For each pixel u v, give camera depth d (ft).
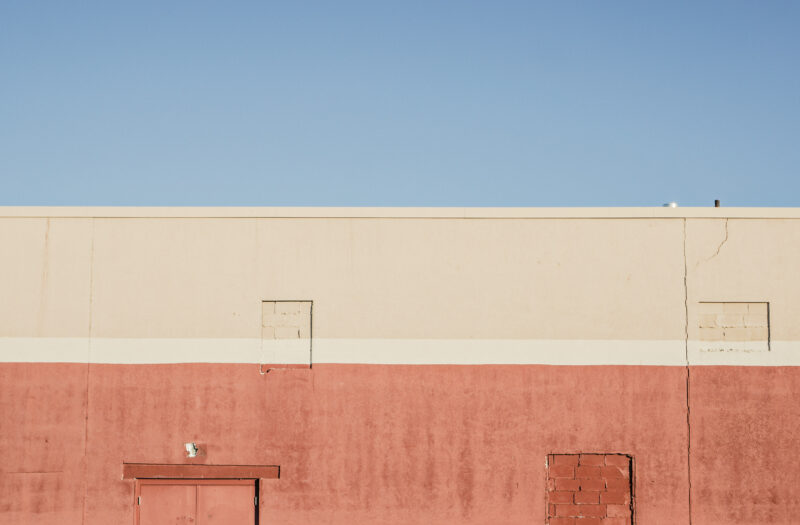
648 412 59.93
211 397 60.39
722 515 59.41
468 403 60.08
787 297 60.39
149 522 60.18
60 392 60.64
